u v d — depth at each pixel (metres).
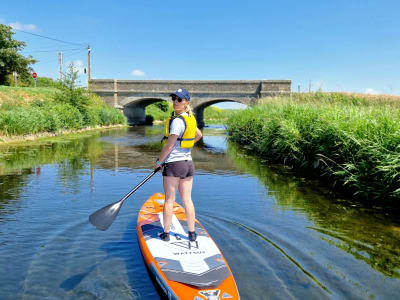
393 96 15.11
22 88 28.58
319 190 5.99
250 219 4.32
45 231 3.79
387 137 5.29
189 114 3.11
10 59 37.44
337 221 4.26
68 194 5.53
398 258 3.21
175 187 3.12
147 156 10.48
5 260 3.05
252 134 13.24
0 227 3.91
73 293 2.52
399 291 2.63
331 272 2.91
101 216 3.16
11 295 2.48
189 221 3.14
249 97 37.03
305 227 4.04
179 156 3.08
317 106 9.84
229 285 2.44
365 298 2.51
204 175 7.47
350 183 5.88
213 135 21.66
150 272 2.78
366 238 3.70
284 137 8.78
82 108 23.61
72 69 23.30
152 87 39.16
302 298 2.49
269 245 3.47
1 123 13.57
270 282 2.71
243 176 7.34
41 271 2.86
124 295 2.50
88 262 3.03
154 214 3.85
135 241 3.53
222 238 3.64
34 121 15.34
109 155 10.59
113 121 30.52
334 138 6.57
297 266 3.01
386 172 4.95
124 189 5.96
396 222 4.24
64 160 9.31
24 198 5.24
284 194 5.69
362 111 7.10
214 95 38.00
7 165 8.29
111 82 39.44
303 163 8.27
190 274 2.57
